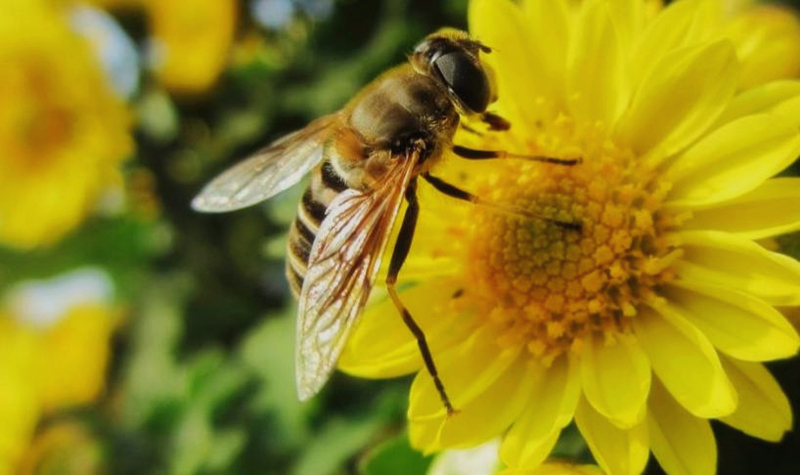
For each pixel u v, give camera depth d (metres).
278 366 0.12
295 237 0.10
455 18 0.12
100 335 0.14
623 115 0.09
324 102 0.12
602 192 0.09
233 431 0.12
